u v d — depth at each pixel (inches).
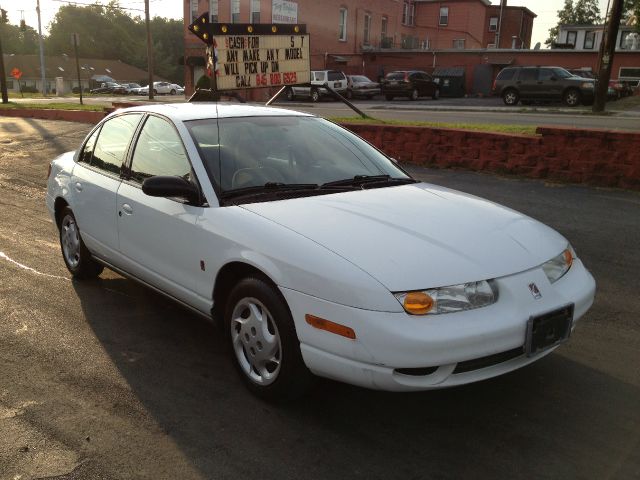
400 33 1900.8
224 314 144.5
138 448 116.6
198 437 120.5
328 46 1562.5
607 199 319.0
